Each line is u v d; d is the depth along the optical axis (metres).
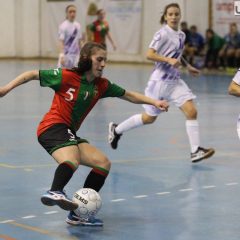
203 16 42.62
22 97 27.48
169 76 13.80
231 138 16.92
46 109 23.09
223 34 41.69
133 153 14.63
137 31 47.31
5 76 35.09
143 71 40.66
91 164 8.95
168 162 13.63
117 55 49.00
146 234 8.43
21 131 17.81
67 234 8.40
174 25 13.78
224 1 41.34
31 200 10.23
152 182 11.69
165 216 9.35
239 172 12.69
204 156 13.38
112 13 48.62
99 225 8.81
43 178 11.86
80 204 8.71
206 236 8.35
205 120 20.31
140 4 46.72
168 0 43.97
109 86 9.14
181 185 11.46
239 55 38.69
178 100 13.74
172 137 17.02
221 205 10.04
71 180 11.68
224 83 33.31
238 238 8.27
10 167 12.86
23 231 8.49
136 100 9.34
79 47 29.39
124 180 11.83
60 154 8.61
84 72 8.84
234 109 23.23
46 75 8.77
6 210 9.61
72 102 8.86
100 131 17.94
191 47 40.28
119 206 9.92
